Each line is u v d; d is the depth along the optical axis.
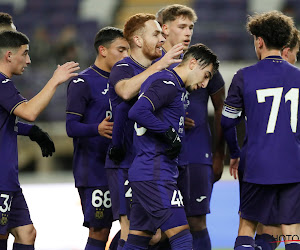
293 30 18.59
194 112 18.70
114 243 19.06
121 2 60.09
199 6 57.31
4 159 16.67
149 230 15.55
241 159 17.36
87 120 18.80
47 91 16.55
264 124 15.96
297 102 15.88
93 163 18.80
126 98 16.08
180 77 15.13
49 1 58.62
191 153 18.66
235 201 32.88
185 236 14.83
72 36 53.72
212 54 15.27
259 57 17.08
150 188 14.88
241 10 56.41
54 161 45.88
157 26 16.75
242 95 16.41
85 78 18.75
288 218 15.81
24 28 55.88
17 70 17.16
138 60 16.88
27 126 18.47
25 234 17.25
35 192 36.66
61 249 24.02
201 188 18.72
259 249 17.64
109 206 18.80
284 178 15.67
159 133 14.68
